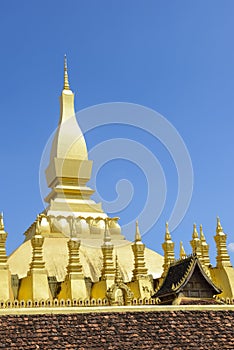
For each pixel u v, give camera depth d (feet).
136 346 101.04
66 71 222.48
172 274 146.82
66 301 148.25
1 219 162.81
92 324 105.70
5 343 97.91
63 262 175.11
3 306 139.64
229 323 111.14
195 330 107.55
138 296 162.30
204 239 184.24
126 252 186.29
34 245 163.22
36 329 102.53
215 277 174.50
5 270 158.40
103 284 161.17
